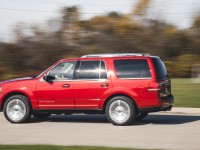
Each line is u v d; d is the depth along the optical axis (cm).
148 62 1756
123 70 1767
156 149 1224
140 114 1923
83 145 1316
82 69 1809
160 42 5919
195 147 1292
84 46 6016
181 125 1778
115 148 1219
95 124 1825
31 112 1862
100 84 1780
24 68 5778
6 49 5725
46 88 1833
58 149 1204
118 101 1761
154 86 1731
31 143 1374
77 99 1802
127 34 6009
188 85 3834
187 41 5941
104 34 6050
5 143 1377
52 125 1803
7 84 1877
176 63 5744
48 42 5853
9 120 1866
